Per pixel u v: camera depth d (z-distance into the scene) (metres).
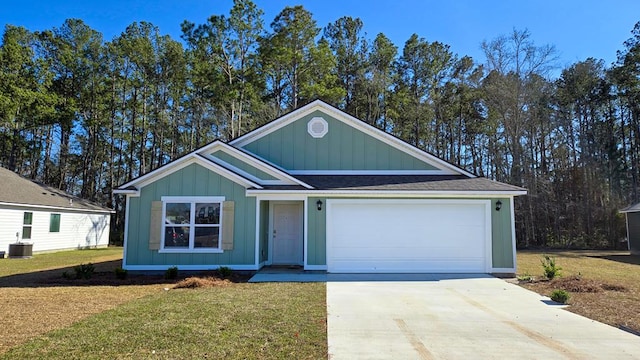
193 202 11.48
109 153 35.91
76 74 33.12
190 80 33.41
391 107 33.50
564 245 26.75
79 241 23.33
